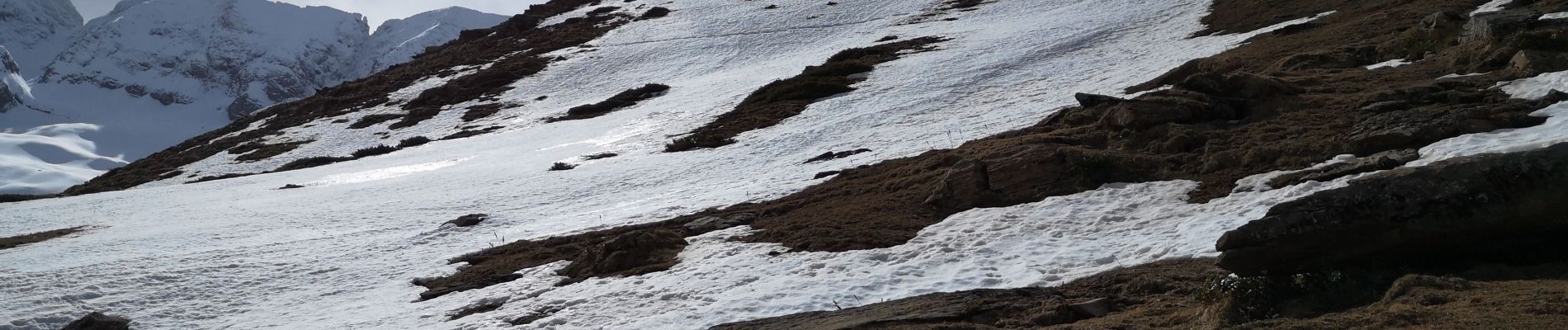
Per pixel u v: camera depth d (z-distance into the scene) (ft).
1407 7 148.56
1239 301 40.45
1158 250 58.39
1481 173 40.55
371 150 204.44
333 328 69.62
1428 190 40.63
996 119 127.34
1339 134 76.79
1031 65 176.35
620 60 272.92
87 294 84.28
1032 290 53.06
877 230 76.33
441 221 109.09
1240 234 41.63
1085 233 67.10
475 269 83.66
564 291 70.90
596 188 122.31
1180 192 73.31
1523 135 65.92
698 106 192.95
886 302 54.24
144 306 80.74
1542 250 39.91
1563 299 32.94
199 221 123.24
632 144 164.76
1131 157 82.23
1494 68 91.04
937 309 48.96
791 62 231.91
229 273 88.74
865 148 123.44
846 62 204.54
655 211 100.22
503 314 66.74
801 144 136.36
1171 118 90.48
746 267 69.77
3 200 181.47
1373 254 40.96
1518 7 123.24
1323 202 41.32
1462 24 111.45
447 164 168.25
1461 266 40.50
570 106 226.79
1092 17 224.33
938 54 204.74
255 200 139.74
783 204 93.50
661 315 59.36
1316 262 41.19
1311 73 109.70
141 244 107.24
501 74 269.03
